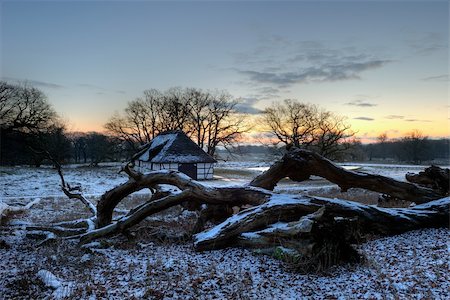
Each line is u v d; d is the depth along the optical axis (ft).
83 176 152.05
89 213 60.23
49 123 205.16
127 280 23.90
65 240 36.68
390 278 22.62
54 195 93.76
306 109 196.03
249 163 285.64
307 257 24.88
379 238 33.55
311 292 21.15
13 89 191.21
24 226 48.42
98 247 34.14
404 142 295.69
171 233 36.81
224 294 21.13
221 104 231.50
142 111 232.53
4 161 208.33
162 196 42.32
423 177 48.34
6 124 190.39
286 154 42.83
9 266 28.60
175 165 151.33
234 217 32.30
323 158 42.24
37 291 22.56
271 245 28.19
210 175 157.48
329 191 93.30
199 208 41.37
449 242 30.37
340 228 25.82
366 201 63.77
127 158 258.57
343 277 23.31
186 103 233.76
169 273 25.00
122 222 36.24
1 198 84.84
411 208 37.81
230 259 27.71
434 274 23.07
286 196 34.91
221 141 233.14
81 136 293.23
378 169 190.80
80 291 21.99
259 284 22.36
